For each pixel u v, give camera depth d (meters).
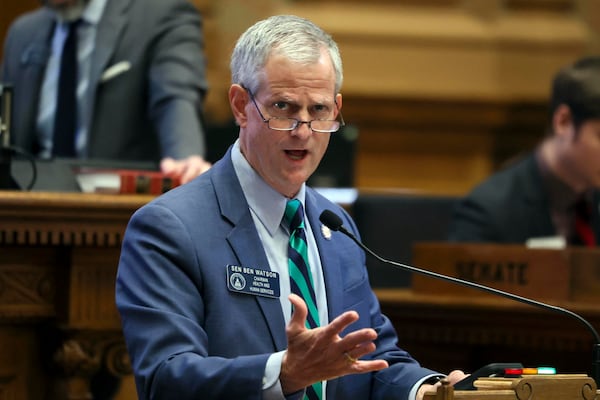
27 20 12.33
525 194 13.64
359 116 21.55
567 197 13.64
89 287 9.45
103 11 11.78
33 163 10.03
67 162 10.38
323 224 8.05
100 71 11.60
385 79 21.58
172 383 7.12
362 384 8.08
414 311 11.98
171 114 11.51
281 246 7.96
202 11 20.50
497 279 11.95
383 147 21.67
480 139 22.02
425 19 21.98
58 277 9.54
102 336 9.50
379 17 21.78
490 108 21.91
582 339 11.47
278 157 7.65
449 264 12.17
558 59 22.22
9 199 9.05
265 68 7.59
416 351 12.17
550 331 11.55
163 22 11.89
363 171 21.58
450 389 6.84
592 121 13.16
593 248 11.73
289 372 6.92
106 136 11.59
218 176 7.98
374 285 14.76
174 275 7.52
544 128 22.17
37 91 11.92
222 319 7.55
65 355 9.41
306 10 21.52
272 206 7.94
